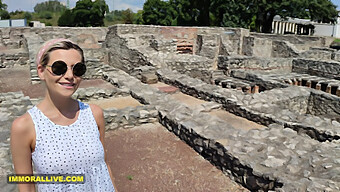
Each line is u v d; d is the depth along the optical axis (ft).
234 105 22.49
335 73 37.52
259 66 42.93
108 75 32.83
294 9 88.89
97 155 5.53
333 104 25.26
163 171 14.20
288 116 19.81
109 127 18.99
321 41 68.39
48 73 5.03
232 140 14.78
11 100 20.51
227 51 55.01
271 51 61.00
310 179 11.07
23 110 18.70
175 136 18.39
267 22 99.55
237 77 38.47
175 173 14.05
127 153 15.99
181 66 38.75
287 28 115.65
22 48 45.37
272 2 90.74
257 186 12.26
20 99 20.80
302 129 18.26
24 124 4.94
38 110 5.20
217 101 24.36
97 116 5.96
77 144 5.28
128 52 41.52
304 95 26.55
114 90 25.66
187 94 28.37
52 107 5.32
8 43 45.03
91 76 34.32
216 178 13.75
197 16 106.63
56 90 5.09
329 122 18.56
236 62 42.70
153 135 18.53
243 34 60.49
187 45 55.98
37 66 5.21
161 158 15.48
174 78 30.81
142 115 20.03
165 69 34.53
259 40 58.49
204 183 13.29
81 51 5.45
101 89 25.62
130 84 28.48
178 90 29.22
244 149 13.78
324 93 26.27
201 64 40.11
